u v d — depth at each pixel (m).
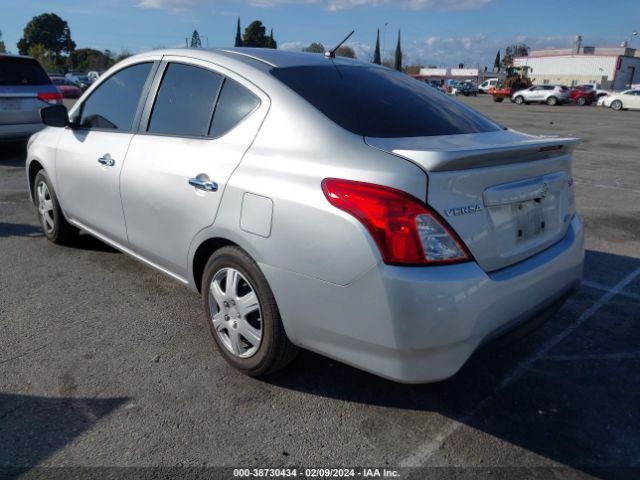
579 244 3.03
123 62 3.97
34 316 3.68
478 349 2.41
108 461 2.36
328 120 2.66
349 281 2.33
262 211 2.61
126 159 3.55
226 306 2.97
